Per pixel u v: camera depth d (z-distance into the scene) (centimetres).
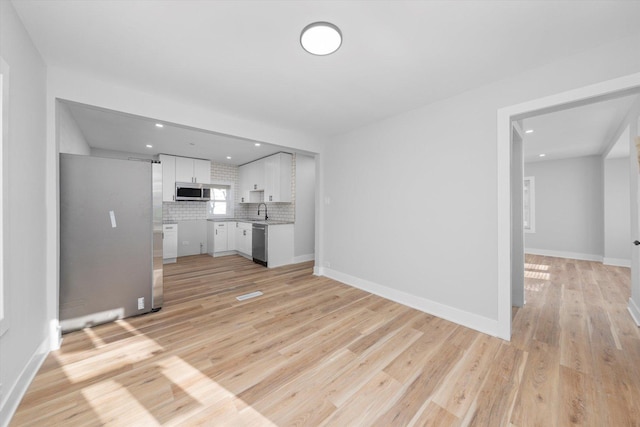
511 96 213
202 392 153
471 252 240
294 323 246
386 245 318
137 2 138
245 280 392
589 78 176
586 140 433
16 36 144
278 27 158
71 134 303
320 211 416
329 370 175
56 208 200
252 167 605
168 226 522
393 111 292
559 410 140
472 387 159
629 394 151
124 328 234
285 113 300
